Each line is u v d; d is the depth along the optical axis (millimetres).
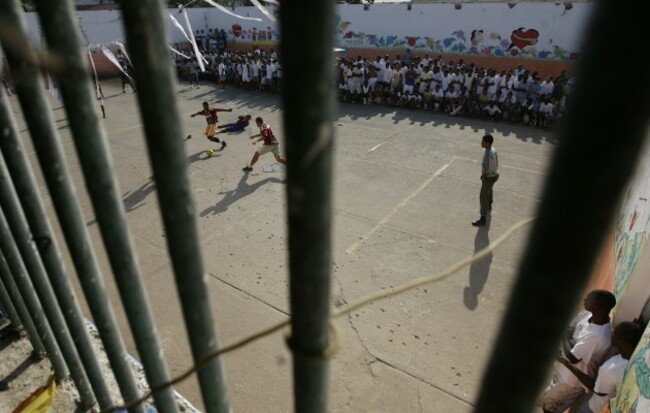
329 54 624
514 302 766
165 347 4773
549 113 12281
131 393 2014
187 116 14305
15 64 1158
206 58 20281
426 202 8008
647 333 3018
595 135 586
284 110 670
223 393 1388
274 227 7199
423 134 12031
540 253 699
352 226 7219
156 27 800
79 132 1096
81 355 2361
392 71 15148
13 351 3801
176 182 954
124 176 9359
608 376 3275
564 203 646
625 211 5449
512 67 16422
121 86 19062
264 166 9750
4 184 2328
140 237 6945
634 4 508
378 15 18609
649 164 4828
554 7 14945
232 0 22938
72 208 1462
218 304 5469
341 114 14336
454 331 4996
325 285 841
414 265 6207
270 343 4852
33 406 2883
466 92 13828
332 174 726
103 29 18312
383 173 9305
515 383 825
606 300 3412
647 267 3760
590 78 566
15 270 2969
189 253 1061
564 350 3670
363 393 4289
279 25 616
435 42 17781
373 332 4984
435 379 4422
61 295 2146
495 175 6766
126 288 1391
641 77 539
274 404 4188
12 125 1714
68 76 1012
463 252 6496
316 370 948
